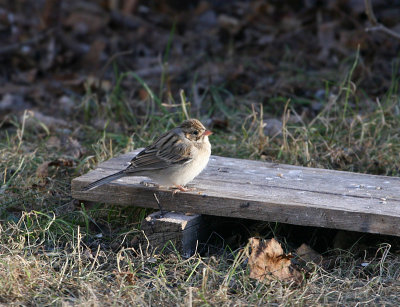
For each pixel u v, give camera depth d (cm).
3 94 1541
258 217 815
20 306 681
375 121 1206
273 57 1666
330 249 851
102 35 1867
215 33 1866
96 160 1118
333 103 1223
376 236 850
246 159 1029
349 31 1714
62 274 743
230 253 824
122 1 2002
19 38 1819
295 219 800
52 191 1011
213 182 889
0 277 717
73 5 1991
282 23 1889
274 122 1276
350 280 745
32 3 2012
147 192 855
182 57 1723
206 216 860
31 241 840
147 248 814
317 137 1166
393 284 724
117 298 692
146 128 1275
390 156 1108
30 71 1661
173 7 2061
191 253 830
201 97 1427
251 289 731
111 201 875
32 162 1105
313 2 1959
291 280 743
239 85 1515
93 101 1455
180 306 669
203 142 859
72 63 1736
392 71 1405
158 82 1560
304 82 1492
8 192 991
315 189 862
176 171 838
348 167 1095
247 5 2038
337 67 1587
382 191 857
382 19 1761
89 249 815
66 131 1292
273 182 891
